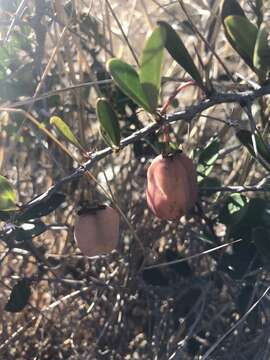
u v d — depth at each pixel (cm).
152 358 21
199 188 18
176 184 14
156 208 14
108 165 23
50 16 20
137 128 21
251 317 19
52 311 22
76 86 17
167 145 14
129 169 22
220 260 19
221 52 24
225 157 23
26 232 18
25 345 22
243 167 21
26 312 22
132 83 14
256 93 15
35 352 22
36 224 18
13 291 19
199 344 20
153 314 22
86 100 22
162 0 26
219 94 15
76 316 22
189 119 15
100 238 15
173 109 24
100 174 23
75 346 21
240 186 19
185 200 14
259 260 19
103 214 15
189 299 21
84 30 22
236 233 19
